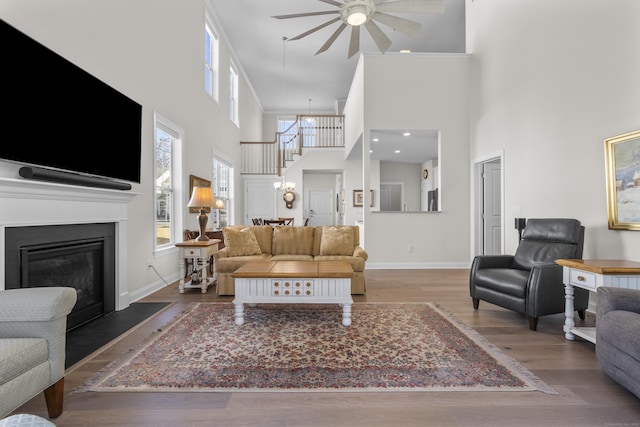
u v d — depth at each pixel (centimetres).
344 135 939
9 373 126
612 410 159
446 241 564
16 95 202
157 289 407
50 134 228
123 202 323
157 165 430
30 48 212
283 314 304
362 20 358
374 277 482
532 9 397
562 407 162
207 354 219
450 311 316
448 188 564
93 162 272
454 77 564
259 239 438
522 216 419
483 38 519
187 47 502
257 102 1054
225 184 766
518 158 428
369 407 162
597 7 303
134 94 356
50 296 149
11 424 80
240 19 659
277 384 182
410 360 211
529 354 221
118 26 327
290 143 1014
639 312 181
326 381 185
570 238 292
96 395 172
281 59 821
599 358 188
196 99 541
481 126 527
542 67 381
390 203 1102
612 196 287
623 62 278
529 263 313
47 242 236
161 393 174
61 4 253
